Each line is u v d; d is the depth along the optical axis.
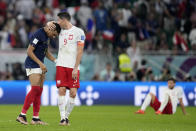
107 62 66.88
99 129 32.06
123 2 80.19
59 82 33.78
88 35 73.94
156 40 78.06
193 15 82.06
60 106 33.88
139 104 64.19
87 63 66.25
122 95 64.12
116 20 76.94
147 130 31.97
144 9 80.81
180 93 49.06
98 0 80.88
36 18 75.38
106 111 53.22
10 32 72.94
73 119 41.69
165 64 67.81
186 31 80.88
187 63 67.75
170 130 32.25
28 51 33.44
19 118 34.16
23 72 65.12
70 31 33.81
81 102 63.53
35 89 34.06
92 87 63.81
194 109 59.06
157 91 64.12
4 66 64.62
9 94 62.66
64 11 34.84
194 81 67.56
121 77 67.31
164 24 81.31
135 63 68.19
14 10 76.88
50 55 34.97
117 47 69.06
